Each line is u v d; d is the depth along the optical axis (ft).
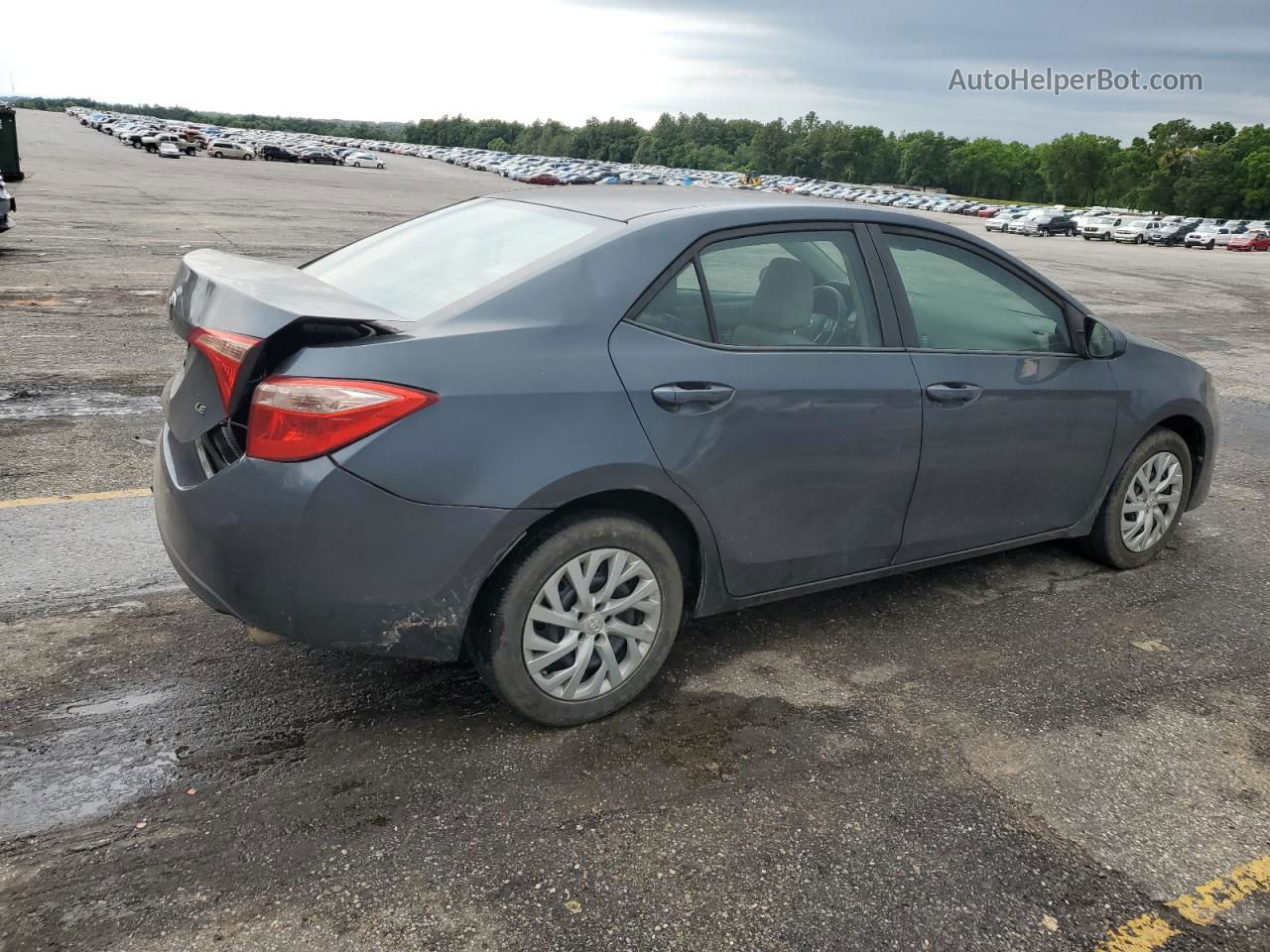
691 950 6.90
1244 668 11.77
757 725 9.82
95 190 91.25
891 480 11.07
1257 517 17.87
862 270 11.03
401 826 7.98
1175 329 47.44
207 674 10.12
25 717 9.14
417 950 6.75
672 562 9.70
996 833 8.39
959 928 7.28
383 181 178.40
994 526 12.53
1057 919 7.45
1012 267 12.42
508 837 7.93
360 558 8.12
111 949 6.59
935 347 11.46
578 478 8.68
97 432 18.53
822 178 618.44
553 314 8.95
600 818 8.23
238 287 8.43
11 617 11.05
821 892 7.55
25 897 6.98
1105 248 144.56
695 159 646.74
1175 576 14.57
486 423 8.32
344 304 8.42
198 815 7.97
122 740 8.91
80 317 30.30
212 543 8.23
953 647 11.84
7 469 16.08
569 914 7.15
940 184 592.19
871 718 10.10
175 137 241.55
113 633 10.85
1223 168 433.48
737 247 10.16
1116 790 9.13
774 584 10.71
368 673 10.31
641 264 9.49
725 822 8.29
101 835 7.67
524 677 9.05
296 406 7.84
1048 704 10.62
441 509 8.21
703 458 9.46
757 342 10.07
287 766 8.70
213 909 6.98
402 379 8.07
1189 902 7.72
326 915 7.00
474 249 10.26
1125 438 13.60
